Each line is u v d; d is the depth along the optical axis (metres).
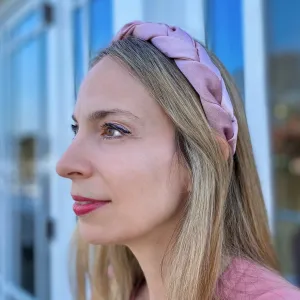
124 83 0.82
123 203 0.79
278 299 0.71
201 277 0.78
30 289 2.70
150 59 0.83
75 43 2.13
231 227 0.90
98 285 1.22
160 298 0.89
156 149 0.80
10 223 3.03
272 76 2.45
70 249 1.31
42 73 2.53
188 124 0.80
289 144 2.88
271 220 2.02
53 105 2.35
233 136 0.85
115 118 0.80
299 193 2.81
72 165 0.80
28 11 2.60
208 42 1.39
